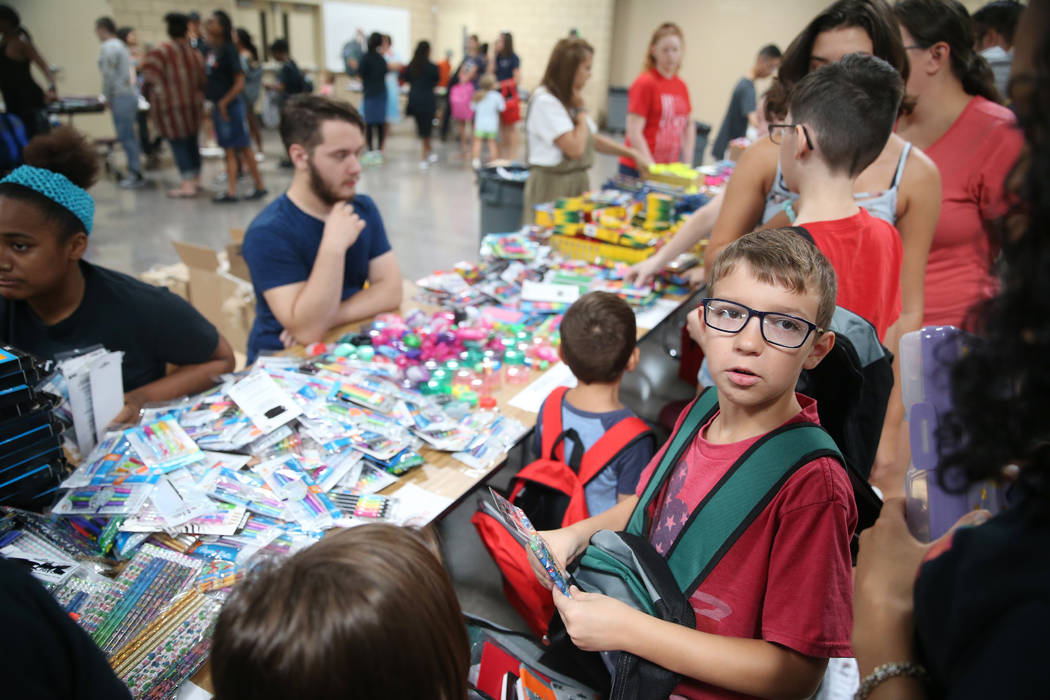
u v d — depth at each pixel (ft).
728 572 3.10
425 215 22.34
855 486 3.34
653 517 3.64
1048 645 1.37
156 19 33.09
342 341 7.20
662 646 3.03
